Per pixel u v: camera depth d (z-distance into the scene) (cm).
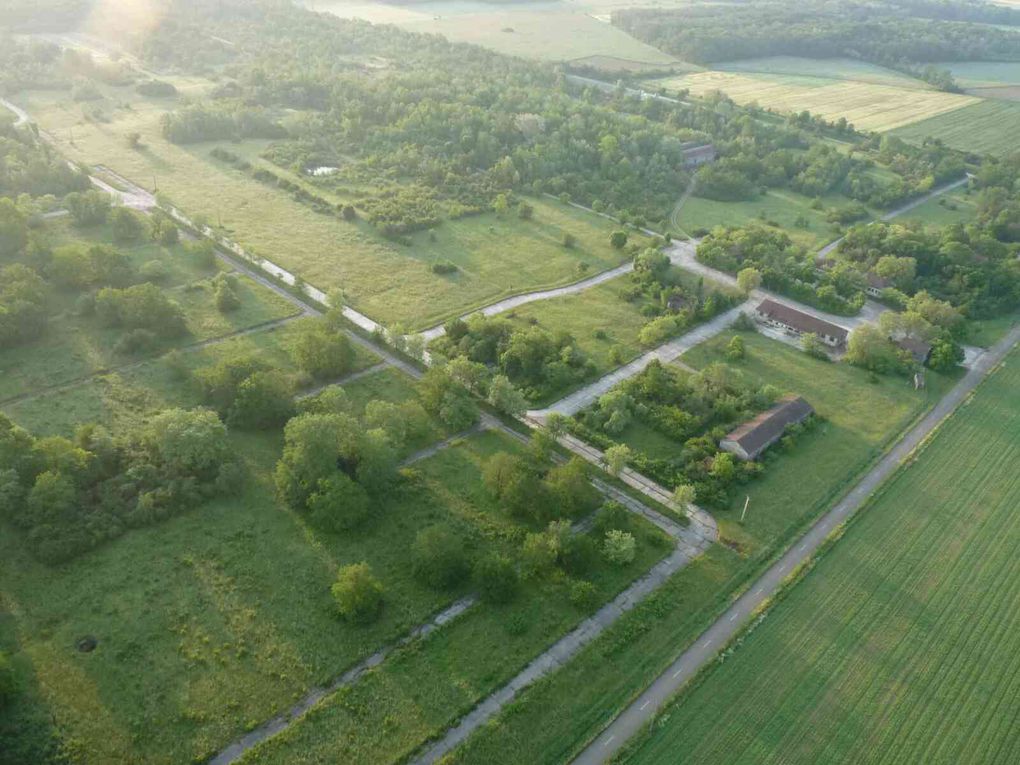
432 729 7250
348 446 10131
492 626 8369
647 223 19925
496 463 10138
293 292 15262
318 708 7350
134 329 13175
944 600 9119
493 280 16388
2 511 9106
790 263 17288
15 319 12625
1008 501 10806
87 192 17950
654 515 10194
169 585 8556
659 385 12425
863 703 7800
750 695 7812
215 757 6919
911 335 14425
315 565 8975
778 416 11850
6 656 7519
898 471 11275
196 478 9938
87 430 10231
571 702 7594
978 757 7362
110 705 7262
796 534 10012
